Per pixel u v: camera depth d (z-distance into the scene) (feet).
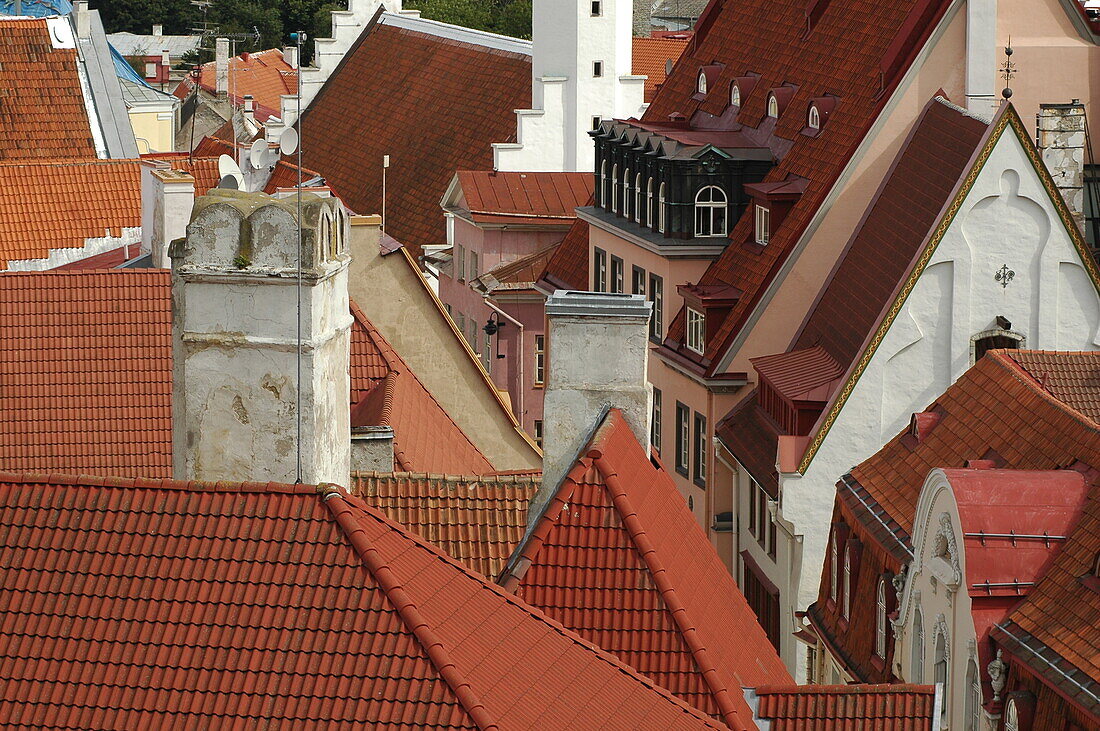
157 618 224.12
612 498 298.56
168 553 229.04
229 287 262.88
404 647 218.79
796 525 621.31
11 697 219.82
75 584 228.02
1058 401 469.16
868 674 493.77
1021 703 388.98
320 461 267.80
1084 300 641.81
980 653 406.21
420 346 554.46
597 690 236.63
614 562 293.84
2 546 231.91
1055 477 425.28
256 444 264.93
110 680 220.23
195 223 262.06
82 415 407.23
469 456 467.52
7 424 404.77
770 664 315.17
